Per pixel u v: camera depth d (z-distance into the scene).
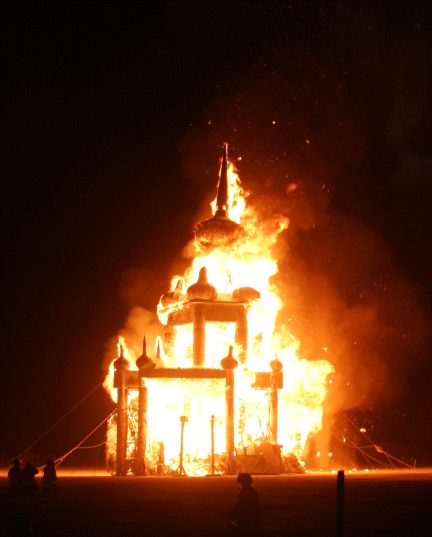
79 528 28.03
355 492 41.72
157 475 60.00
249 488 26.09
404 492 41.75
